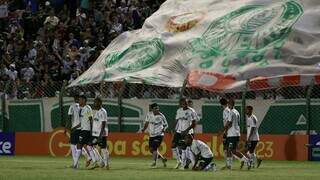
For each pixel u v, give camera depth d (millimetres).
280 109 87000
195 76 97500
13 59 116500
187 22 110062
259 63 97875
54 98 95750
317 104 85000
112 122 92938
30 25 126938
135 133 90750
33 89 99625
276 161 83000
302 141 84062
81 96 66375
